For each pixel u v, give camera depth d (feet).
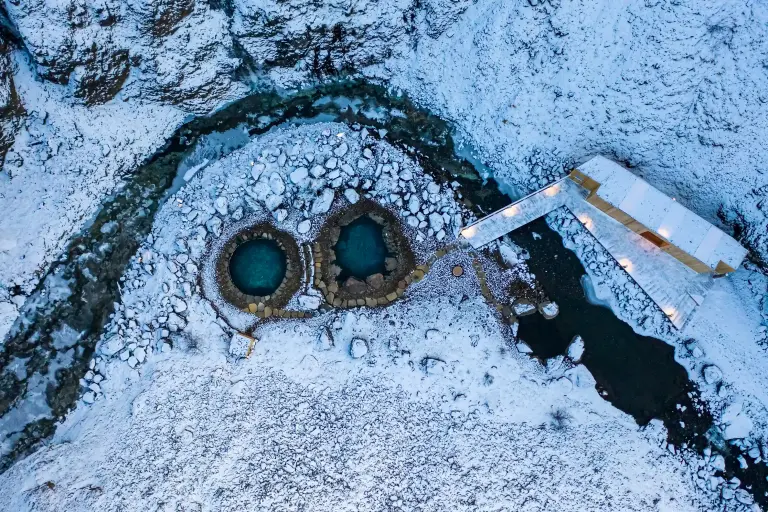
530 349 43.88
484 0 42.65
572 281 44.62
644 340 43.93
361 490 39.17
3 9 36.94
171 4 39.32
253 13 40.52
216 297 44.21
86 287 43.29
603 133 43.09
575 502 39.65
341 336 42.88
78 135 42.34
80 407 41.86
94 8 38.09
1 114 39.55
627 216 40.91
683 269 43.14
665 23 39.58
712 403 42.75
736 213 41.98
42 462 39.81
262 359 42.29
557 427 41.50
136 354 41.68
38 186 42.19
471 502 39.24
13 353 41.91
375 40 43.83
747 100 39.75
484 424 41.14
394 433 40.57
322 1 40.47
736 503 41.37
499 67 43.21
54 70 39.47
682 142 42.22
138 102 44.04
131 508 37.99
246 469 39.40
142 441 39.68
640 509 39.93
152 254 43.65
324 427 40.45
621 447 41.75
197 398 40.75
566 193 43.91
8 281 41.60
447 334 42.68
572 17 40.78
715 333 42.73
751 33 38.75
